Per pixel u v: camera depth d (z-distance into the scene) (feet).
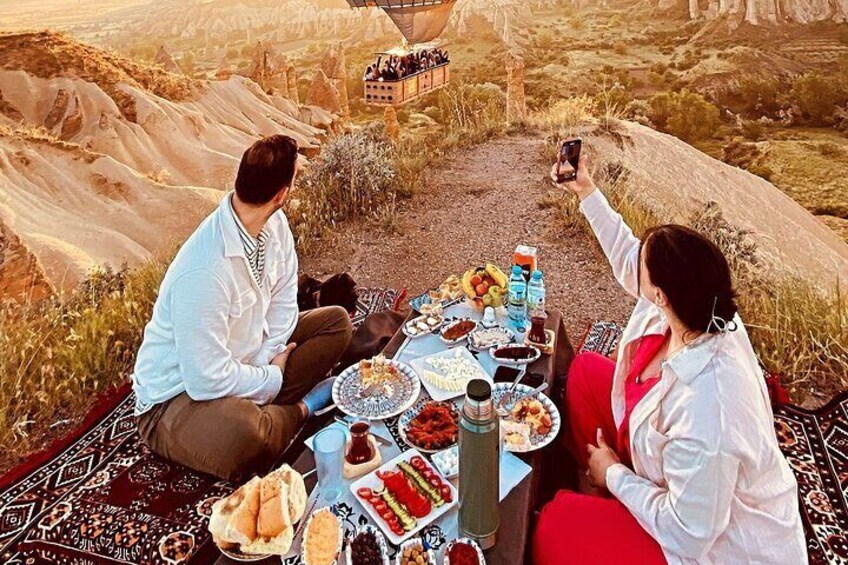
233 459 7.32
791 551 4.81
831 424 8.84
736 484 4.69
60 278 22.58
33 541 6.95
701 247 4.96
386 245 17.12
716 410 4.63
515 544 5.07
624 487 5.28
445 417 6.55
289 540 4.99
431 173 23.50
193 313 7.08
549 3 254.47
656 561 4.92
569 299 13.91
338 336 9.25
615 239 7.49
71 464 8.26
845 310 11.40
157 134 51.44
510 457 6.00
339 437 5.56
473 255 16.42
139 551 6.76
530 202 19.92
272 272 8.25
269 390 7.90
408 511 5.32
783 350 10.70
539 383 7.20
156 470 8.02
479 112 34.81
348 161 20.02
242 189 7.17
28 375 10.50
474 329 8.52
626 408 5.97
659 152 31.14
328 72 87.25
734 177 31.04
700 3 177.37
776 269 15.97
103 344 11.09
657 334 5.90
